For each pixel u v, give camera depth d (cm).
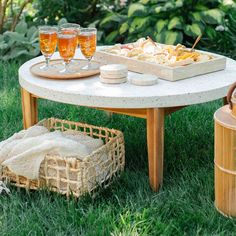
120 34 509
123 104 273
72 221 264
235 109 257
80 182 273
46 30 297
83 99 276
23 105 316
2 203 278
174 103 274
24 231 255
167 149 328
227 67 316
